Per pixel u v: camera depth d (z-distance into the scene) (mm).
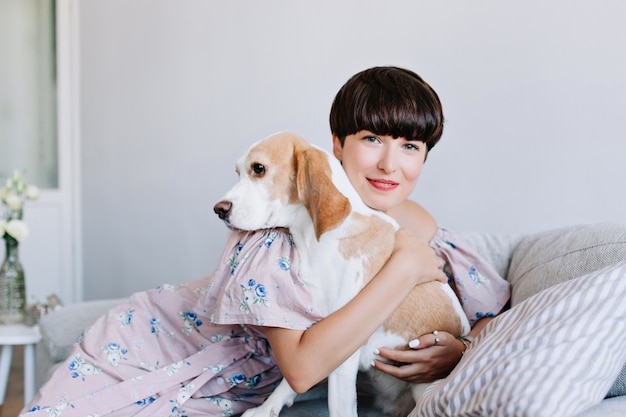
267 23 2521
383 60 2139
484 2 1874
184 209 2951
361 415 1212
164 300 1301
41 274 3674
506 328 982
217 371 1188
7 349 2020
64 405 1140
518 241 1536
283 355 1065
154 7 3066
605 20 1641
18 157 3643
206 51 2799
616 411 846
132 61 3232
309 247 1109
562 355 836
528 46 1791
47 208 3684
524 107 1812
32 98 3662
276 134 1141
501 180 1879
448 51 1966
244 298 1079
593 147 1683
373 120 1180
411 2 2049
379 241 1109
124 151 3336
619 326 879
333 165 1116
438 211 2037
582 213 1717
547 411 755
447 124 1987
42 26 3666
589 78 1680
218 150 2766
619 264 956
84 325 1724
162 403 1154
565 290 956
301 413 1203
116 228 3436
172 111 2996
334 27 2279
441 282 1217
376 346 1128
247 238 1165
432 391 984
